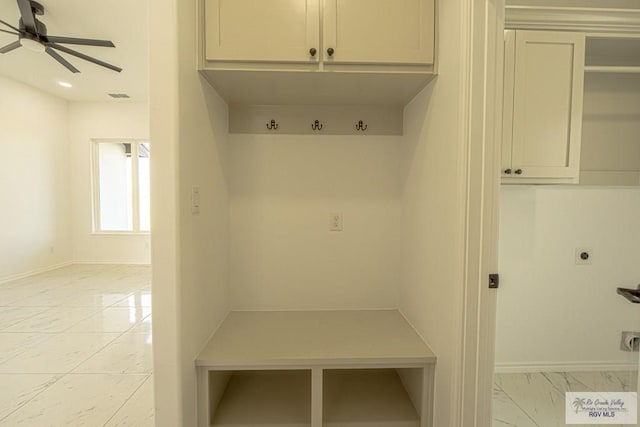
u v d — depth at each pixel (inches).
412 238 64.0
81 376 82.0
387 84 57.3
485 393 44.1
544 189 86.1
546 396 77.8
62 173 205.8
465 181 43.0
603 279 87.0
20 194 179.6
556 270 86.9
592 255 86.8
